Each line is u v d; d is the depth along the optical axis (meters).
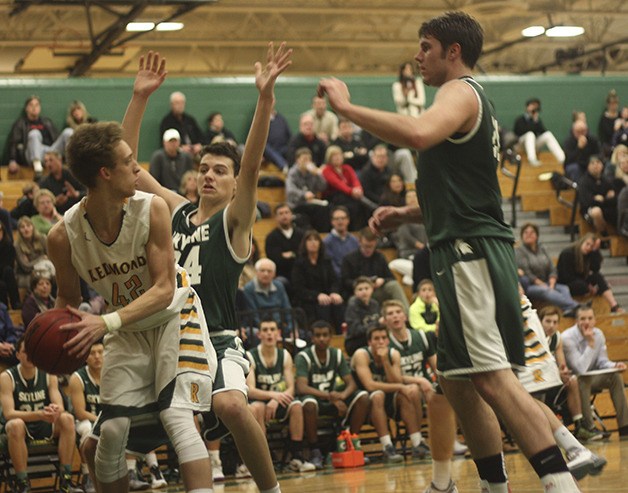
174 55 26.05
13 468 11.04
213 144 5.46
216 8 24.09
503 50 28.47
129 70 25.98
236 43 25.69
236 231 5.23
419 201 4.85
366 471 10.67
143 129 20.02
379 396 11.96
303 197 16.72
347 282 14.41
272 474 4.92
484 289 4.59
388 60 28.03
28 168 18.12
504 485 5.03
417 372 12.35
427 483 8.44
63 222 4.59
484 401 5.00
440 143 4.66
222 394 4.80
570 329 12.89
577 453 6.29
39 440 10.80
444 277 4.66
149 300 4.45
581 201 18.94
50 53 24.47
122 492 4.70
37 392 10.77
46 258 13.98
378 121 4.34
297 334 13.59
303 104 21.11
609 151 21.89
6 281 13.55
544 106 22.95
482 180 4.66
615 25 27.38
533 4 25.42
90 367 11.05
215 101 20.55
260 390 11.64
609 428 13.83
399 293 14.20
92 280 4.64
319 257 14.39
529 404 4.50
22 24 23.12
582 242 15.98
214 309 5.16
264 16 25.06
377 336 12.08
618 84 23.48
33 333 4.34
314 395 11.95
